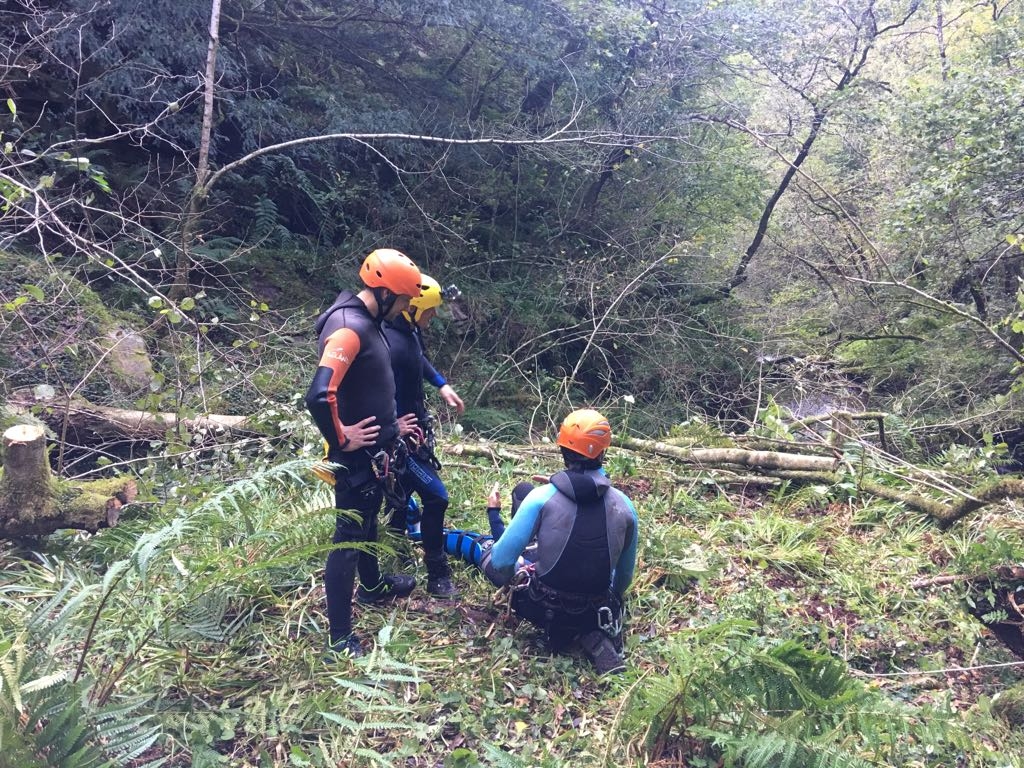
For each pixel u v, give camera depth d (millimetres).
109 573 2109
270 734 2363
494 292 9461
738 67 11164
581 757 2451
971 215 8430
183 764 2217
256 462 4184
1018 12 10805
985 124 7551
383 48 9930
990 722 2729
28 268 4848
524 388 8422
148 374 4855
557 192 10484
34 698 1876
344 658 2703
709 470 5020
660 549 3840
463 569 3561
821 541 4227
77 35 6406
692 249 10406
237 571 2490
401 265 2664
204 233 7090
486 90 10430
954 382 8680
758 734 2303
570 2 9609
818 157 12883
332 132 8352
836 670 2449
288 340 6492
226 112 7969
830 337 10984
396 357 3156
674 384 9242
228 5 8133
